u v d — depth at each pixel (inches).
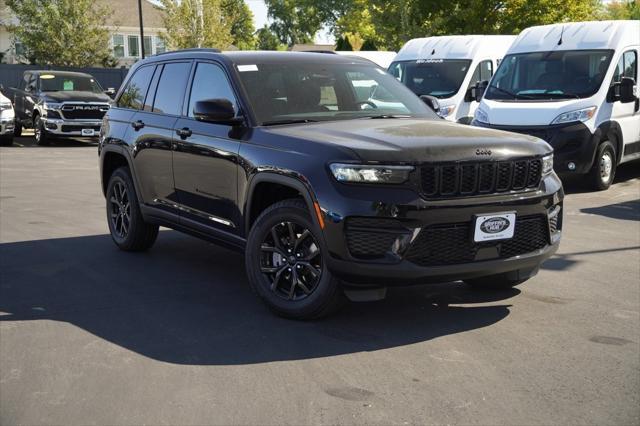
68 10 1397.6
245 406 146.2
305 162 190.9
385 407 145.2
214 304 217.9
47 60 1417.3
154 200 265.9
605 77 456.8
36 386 157.1
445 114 569.3
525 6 1049.5
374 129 203.9
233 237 222.4
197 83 246.7
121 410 144.9
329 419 139.9
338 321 200.1
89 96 861.8
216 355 175.0
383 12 1138.0
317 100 228.5
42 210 393.7
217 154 223.9
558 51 482.0
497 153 188.9
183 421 139.8
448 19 1075.3
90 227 344.2
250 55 241.3
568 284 238.2
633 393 151.8
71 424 138.8
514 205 190.4
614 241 304.8
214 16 1503.4
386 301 218.8
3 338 188.5
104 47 1448.1
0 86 868.6
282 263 201.0
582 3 1068.5
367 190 181.0
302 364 168.7
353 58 257.8
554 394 151.4
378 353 175.5
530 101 464.4
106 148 292.4
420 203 179.6
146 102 275.0
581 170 442.3
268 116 218.5
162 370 165.8
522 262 194.7
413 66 608.1
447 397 149.9
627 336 187.5
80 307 215.9
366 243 180.7
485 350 177.3
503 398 149.4
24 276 253.4
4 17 1610.5
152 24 2162.9
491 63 601.0
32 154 750.5
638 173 532.4
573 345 180.7
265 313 208.4
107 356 175.0
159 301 221.6
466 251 186.5
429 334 189.2
